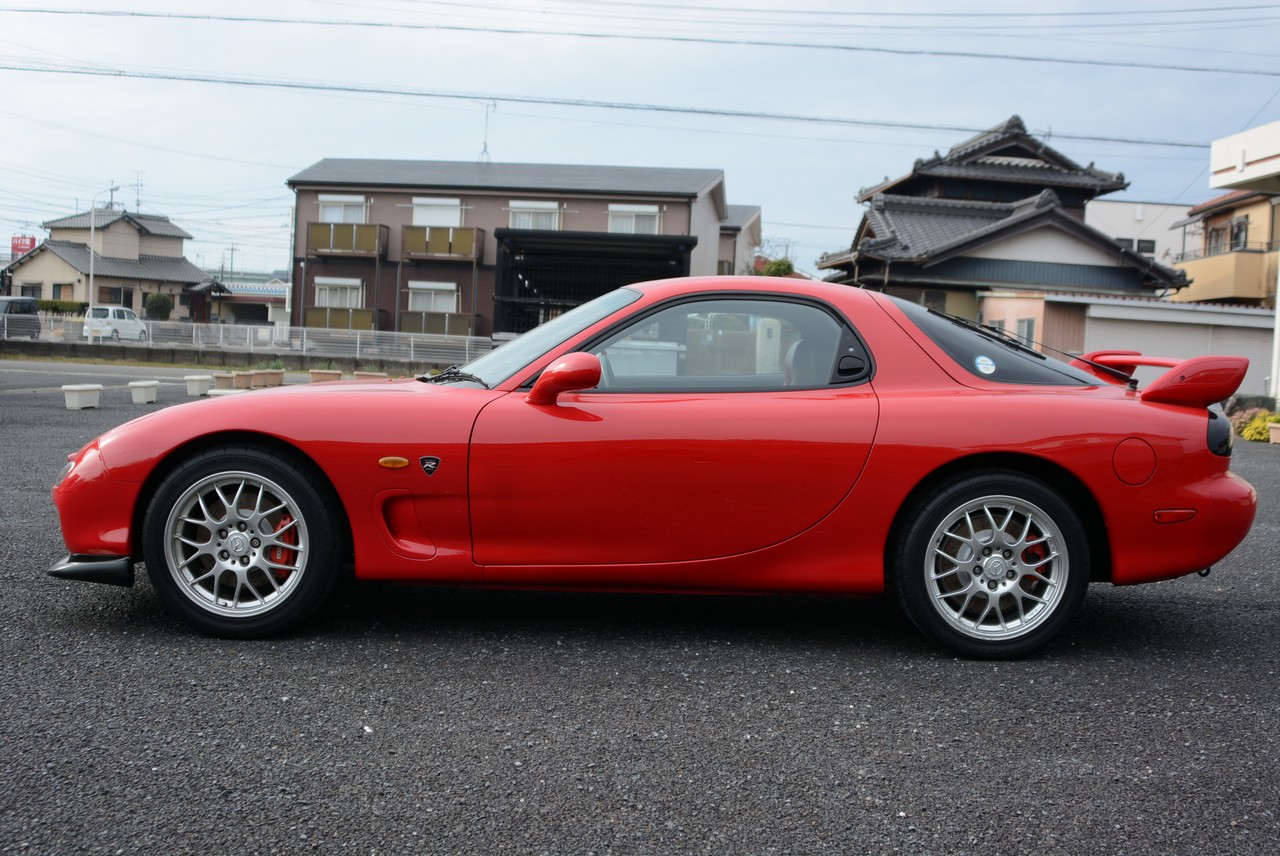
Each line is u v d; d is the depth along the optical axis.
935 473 2.88
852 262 25.00
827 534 2.86
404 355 27.50
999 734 2.33
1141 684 2.72
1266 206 25.83
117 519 2.84
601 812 1.90
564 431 2.80
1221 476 2.94
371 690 2.51
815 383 2.94
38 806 1.85
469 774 2.04
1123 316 18.95
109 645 2.79
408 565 2.84
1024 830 1.87
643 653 2.89
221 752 2.11
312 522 2.83
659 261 21.38
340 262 30.56
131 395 13.26
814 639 3.09
